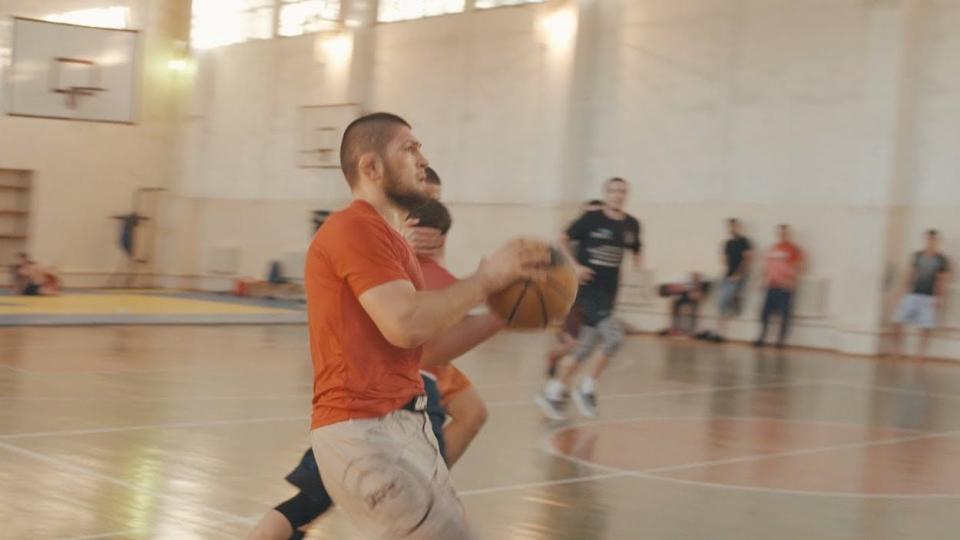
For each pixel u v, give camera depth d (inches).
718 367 672.4
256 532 167.8
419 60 1107.9
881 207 806.5
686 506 288.4
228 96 1284.4
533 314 146.1
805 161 850.1
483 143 1051.9
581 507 281.6
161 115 1305.4
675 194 925.2
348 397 137.9
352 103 1150.3
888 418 478.3
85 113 1084.5
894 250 810.8
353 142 143.4
